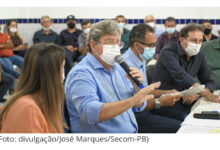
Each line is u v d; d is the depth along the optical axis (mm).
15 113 1384
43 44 1491
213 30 6621
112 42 1779
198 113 1924
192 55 2725
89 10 7148
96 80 1761
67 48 6465
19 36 6480
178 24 6922
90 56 1829
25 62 1475
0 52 5754
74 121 1785
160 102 2271
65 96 1793
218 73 3199
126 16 7098
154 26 6375
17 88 1485
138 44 2420
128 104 1592
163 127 2250
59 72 1473
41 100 1456
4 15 6988
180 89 2770
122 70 2006
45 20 6742
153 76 2896
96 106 1591
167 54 2742
